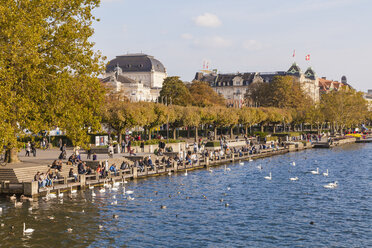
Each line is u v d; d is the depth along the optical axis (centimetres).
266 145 10719
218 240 3466
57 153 7431
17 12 4566
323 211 4391
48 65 5066
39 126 4944
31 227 3697
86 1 5347
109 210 4319
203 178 6400
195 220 4038
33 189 4709
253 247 3306
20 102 4475
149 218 4072
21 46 4519
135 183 5872
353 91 16800
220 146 9719
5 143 4350
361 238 3522
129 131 11019
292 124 16388
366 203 4741
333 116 15788
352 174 6944
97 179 5609
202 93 16738
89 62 5166
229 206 4594
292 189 5569
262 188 5631
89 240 3425
